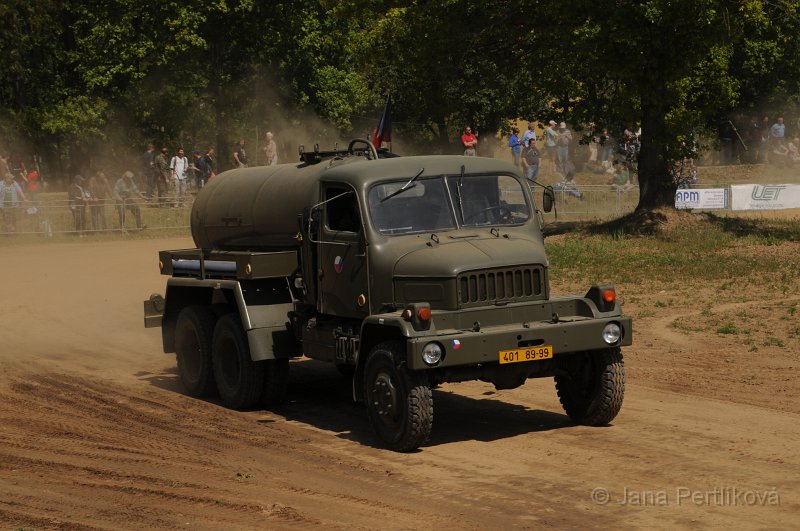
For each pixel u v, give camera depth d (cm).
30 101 6819
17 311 2808
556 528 1055
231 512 1127
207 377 1756
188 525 1084
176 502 1166
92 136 6725
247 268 1630
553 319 1419
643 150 3762
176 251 1834
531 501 1148
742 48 5306
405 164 1520
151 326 1889
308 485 1232
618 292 2716
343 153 1695
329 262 1538
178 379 1941
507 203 1535
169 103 6506
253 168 1853
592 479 1224
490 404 1658
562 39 3566
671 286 2758
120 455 1384
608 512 1102
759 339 2106
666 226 3644
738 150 5831
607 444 1385
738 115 5772
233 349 1684
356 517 1105
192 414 1650
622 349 2077
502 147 6675
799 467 1256
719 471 1244
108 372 2012
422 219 1491
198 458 1366
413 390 1345
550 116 4491
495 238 1477
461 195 1516
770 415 1534
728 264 3002
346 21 6650
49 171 6925
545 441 1414
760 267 2922
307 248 1598
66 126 6469
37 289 3198
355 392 1448
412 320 1338
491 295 1408
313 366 2036
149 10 6234
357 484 1234
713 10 3266
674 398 1659
